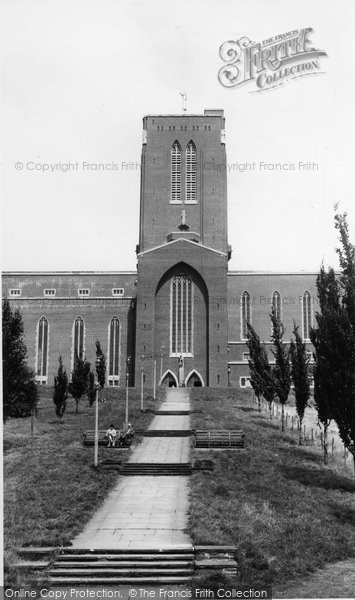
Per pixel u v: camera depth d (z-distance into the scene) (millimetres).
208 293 101312
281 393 54094
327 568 21859
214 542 23047
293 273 110250
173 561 21781
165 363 100625
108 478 34500
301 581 20500
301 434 50406
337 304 34656
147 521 26750
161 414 65750
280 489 31859
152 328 100500
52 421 59125
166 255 102312
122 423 56375
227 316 102000
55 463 37188
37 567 21203
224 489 31516
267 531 25016
